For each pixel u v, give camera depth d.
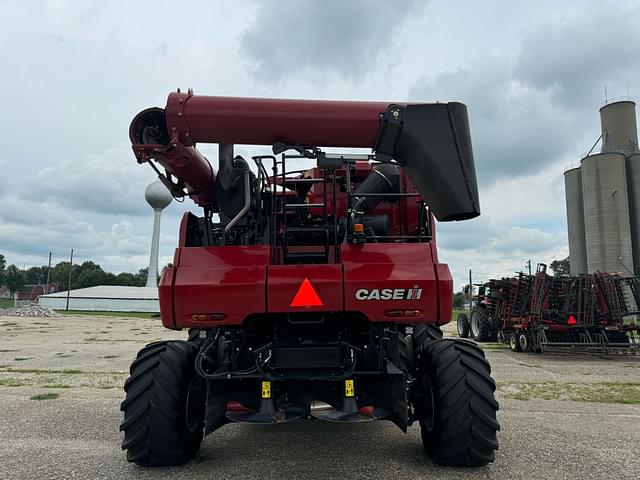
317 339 3.79
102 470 3.68
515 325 13.20
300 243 4.13
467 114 3.54
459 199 3.37
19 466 3.79
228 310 3.50
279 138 3.46
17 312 40.72
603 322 12.38
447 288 3.51
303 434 4.71
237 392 3.71
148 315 46.59
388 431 4.81
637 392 7.09
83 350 13.55
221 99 3.39
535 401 6.43
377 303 3.49
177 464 3.74
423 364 3.94
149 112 3.39
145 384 3.65
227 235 4.30
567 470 3.66
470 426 3.48
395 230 4.46
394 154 3.53
